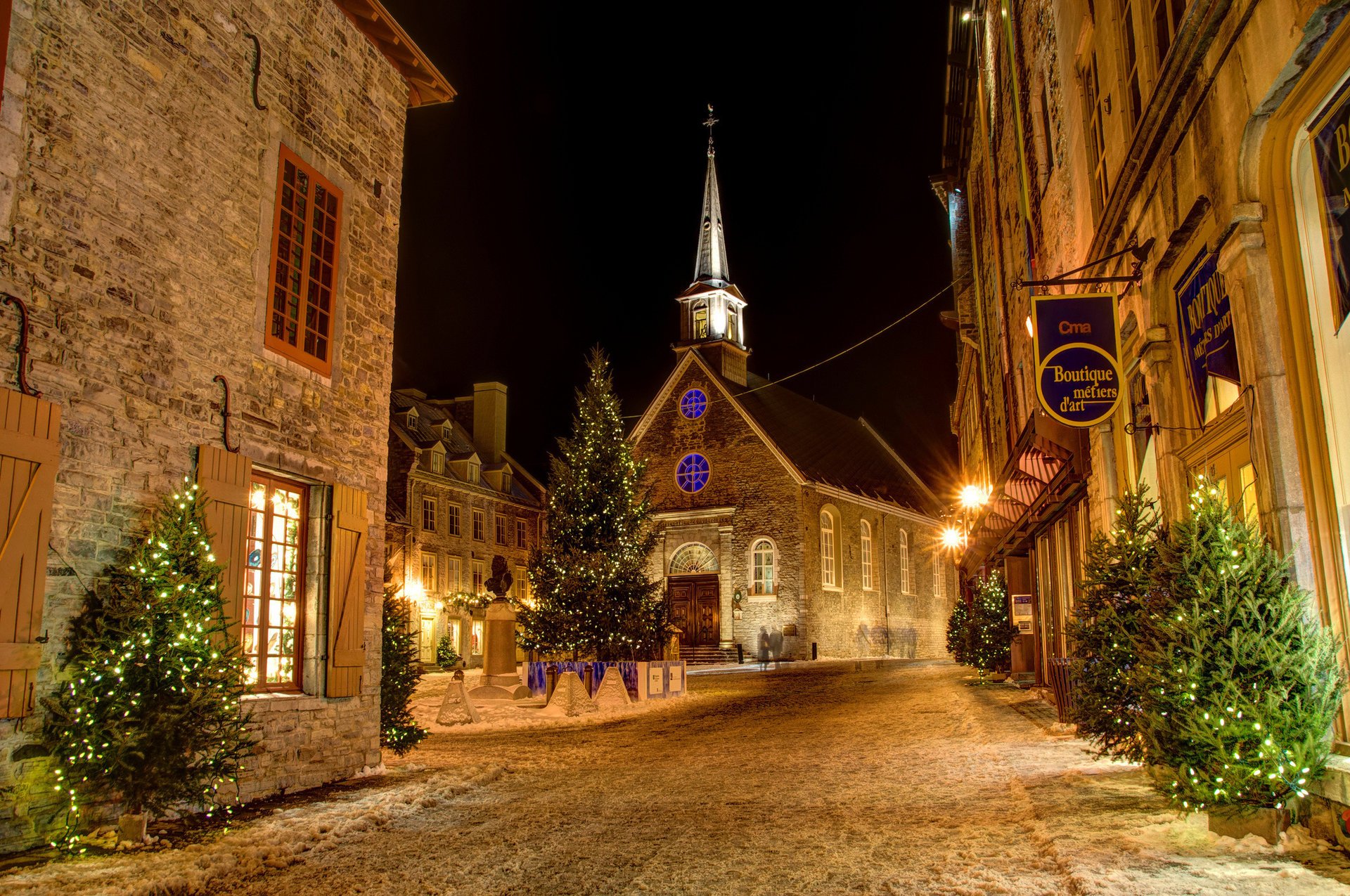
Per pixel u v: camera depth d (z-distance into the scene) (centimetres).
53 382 691
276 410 929
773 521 3912
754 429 4009
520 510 4800
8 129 667
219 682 737
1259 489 630
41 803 671
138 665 699
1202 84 695
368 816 796
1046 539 1705
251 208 908
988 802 794
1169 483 826
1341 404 576
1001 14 1750
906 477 5272
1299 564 601
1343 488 578
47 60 699
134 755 673
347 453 1043
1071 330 862
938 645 4988
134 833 687
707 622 4012
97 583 716
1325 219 580
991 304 2183
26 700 648
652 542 2433
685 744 1332
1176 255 788
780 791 901
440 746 1341
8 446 644
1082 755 979
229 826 756
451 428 4559
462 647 4178
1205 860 552
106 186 745
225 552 832
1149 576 671
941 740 1203
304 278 991
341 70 1072
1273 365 617
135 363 763
